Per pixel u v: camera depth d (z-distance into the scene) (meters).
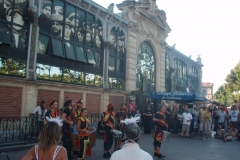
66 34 14.54
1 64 10.99
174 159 8.65
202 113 14.88
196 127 16.56
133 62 20.28
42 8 13.01
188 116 14.78
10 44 11.16
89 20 16.33
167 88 26.64
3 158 7.46
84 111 7.23
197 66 36.31
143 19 21.80
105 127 8.54
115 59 18.72
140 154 3.08
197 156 9.33
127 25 20.02
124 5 20.25
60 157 2.83
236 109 15.24
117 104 18.61
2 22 11.07
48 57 13.25
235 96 42.97
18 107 11.53
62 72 14.05
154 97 17.77
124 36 19.81
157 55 24.17
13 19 11.56
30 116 10.13
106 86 17.41
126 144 3.24
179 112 16.77
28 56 12.09
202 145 12.05
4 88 10.99
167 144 11.95
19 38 11.83
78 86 14.95
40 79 12.72
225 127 15.19
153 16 22.94
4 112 10.93
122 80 19.48
